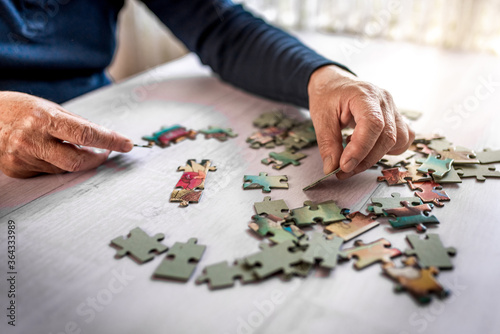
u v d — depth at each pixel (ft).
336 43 1.97
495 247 0.92
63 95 1.59
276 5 2.23
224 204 1.04
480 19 1.77
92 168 1.17
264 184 1.09
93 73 1.72
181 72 1.75
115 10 1.72
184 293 0.85
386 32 1.99
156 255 0.92
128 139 1.18
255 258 0.89
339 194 1.07
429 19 1.86
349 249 0.92
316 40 2.02
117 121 1.38
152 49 2.68
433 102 1.43
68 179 1.14
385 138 1.08
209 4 1.56
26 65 1.46
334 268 0.88
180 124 1.36
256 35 1.51
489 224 0.97
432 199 1.03
